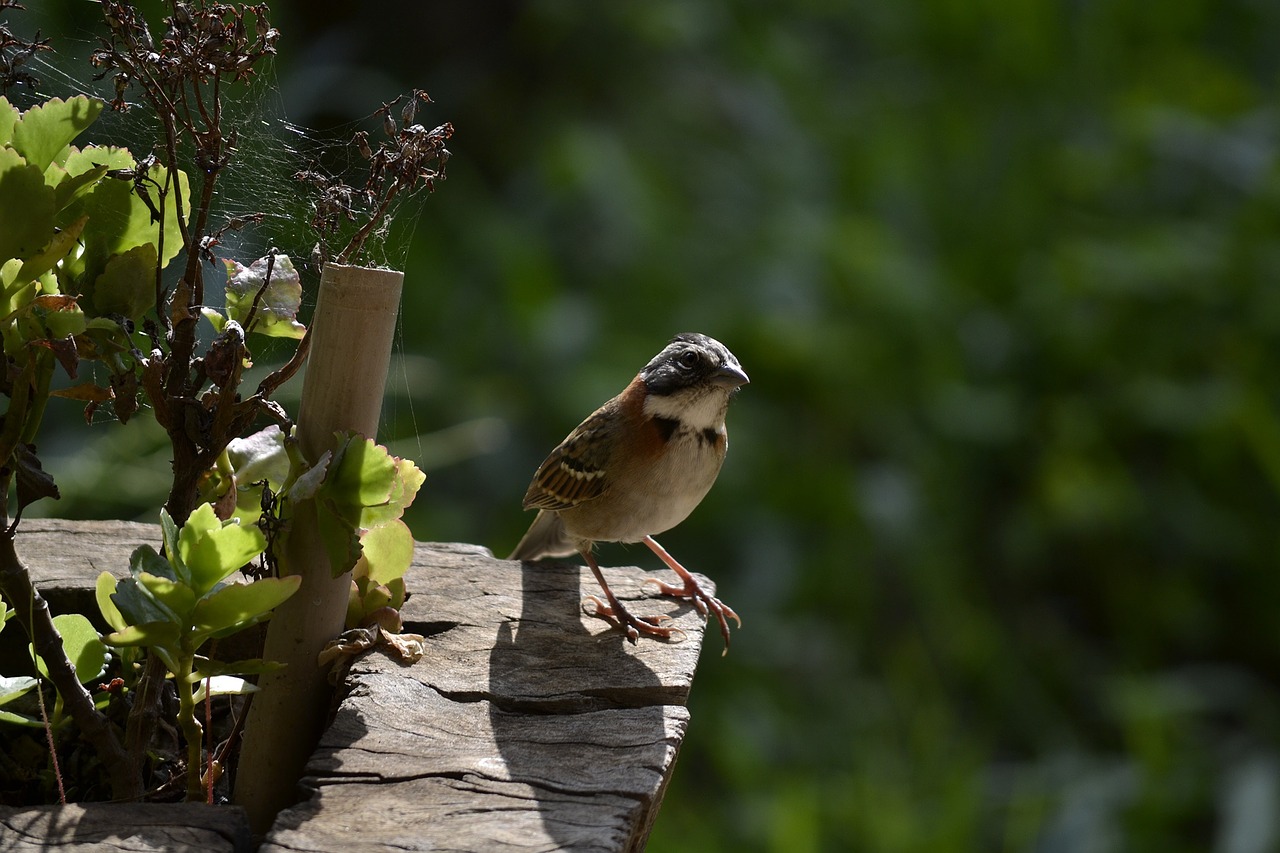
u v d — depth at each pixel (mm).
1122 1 15508
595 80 16844
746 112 15719
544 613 5234
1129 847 10062
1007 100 15359
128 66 3730
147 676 4035
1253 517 13148
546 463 6223
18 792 4484
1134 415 13336
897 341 13719
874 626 12727
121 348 3943
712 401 5941
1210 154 13859
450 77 16281
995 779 11055
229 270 4281
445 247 14555
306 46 15227
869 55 16906
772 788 10086
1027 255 14312
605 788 3734
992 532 13680
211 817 3449
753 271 14125
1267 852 9961
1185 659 13047
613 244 14469
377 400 4113
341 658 4422
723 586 12336
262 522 4094
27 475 3773
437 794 3674
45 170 3764
